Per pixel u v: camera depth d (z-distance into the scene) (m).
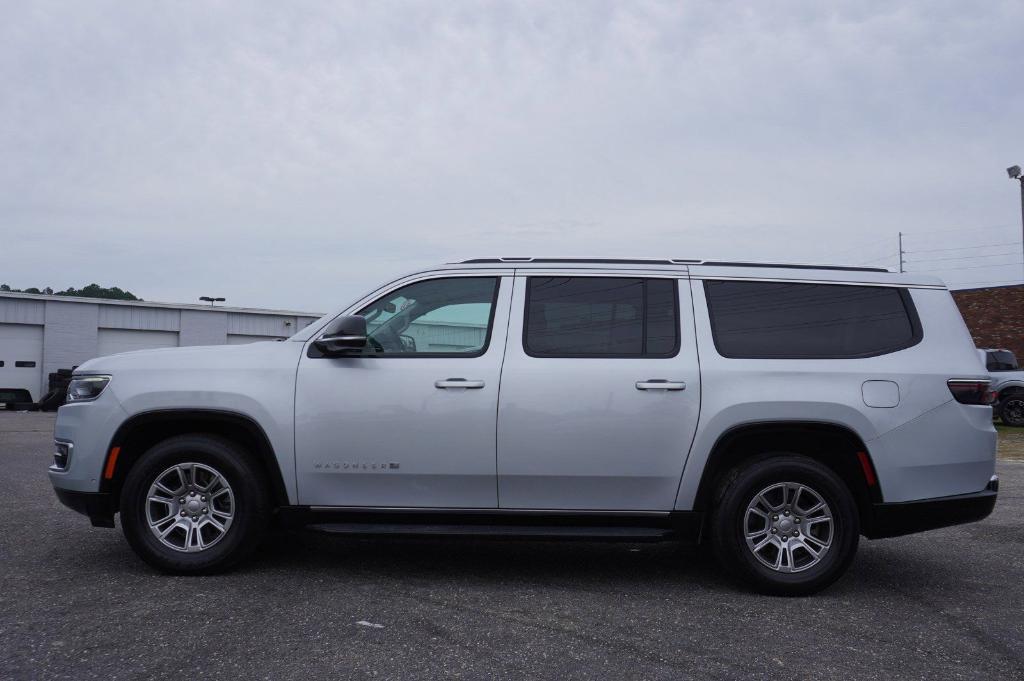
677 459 5.04
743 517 4.98
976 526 7.38
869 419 4.99
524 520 5.12
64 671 3.60
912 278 5.39
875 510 5.01
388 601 4.73
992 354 21.27
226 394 5.15
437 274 5.42
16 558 5.59
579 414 5.05
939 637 4.25
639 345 5.18
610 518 5.08
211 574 5.21
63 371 29.28
